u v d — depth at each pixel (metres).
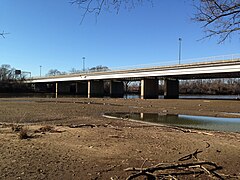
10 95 95.69
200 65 56.22
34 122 22.70
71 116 28.14
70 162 7.79
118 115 32.56
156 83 78.75
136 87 157.00
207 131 19.38
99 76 86.75
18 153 8.62
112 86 95.69
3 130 14.31
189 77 73.69
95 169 7.14
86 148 9.80
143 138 12.74
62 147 9.83
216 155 9.40
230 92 127.81
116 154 8.97
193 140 12.87
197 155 9.28
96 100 63.66
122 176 6.59
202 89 132.12
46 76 110.31
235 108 43.28
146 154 9.09
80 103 52.09
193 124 25.80
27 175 6.52
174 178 6.30
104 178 6.44
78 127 17.20
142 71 71.75
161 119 29.56
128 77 76.94
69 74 99.19
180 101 57.78
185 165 7.30
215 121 28.30
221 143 12.25
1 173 6.61
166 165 7.29
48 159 8.04
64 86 115.00
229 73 55.22
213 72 54.09
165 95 79.31
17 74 126.81
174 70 63.25
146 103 54.19
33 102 52.41
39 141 10.87
